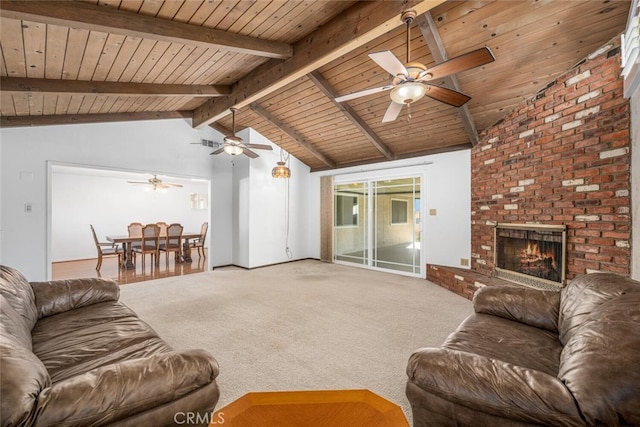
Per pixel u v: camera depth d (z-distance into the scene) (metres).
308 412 1.16
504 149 4.04
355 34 2.65
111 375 1.14
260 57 3.52
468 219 4.88
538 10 2.60
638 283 1.62
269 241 6.67
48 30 2.34
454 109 4.19
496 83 3.51
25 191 4.27
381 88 2.56
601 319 1.34
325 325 3.13
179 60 3.23
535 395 1.06
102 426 1.06
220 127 6.24
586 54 2.89
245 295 4.25
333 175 7.06
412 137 5.19
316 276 5.55
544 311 2.00
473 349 1.68
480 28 2.85
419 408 1.31
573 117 3.04
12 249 4.19
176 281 5.13
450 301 3.99
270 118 5.32
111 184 8.59
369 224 6.38
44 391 1.03
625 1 2.37
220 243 6.48
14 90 3.00
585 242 2.90
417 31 3.04
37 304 2.17
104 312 2.24
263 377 2.15
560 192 3.18
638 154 2.35
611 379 1.00
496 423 1.13
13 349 1.11
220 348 2.60
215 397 1.33
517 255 3.86
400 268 5.88
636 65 2.22
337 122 5.26
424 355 1.34
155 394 1.15
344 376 2.17
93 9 2.20
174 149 5.80
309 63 3.08
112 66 3.12
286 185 7.04
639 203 2.35
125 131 5.18
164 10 2.39
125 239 6.27
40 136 4.38
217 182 6.45
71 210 7.88
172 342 2.71
